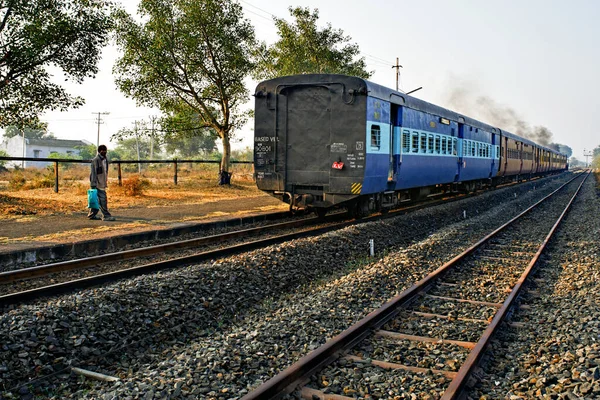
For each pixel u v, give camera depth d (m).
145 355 5.94
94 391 4.88
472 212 20.86
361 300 7.53
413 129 17.09
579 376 4.81
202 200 19.97
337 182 13.66
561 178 64.75
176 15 22.56
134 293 7.04
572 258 11.22
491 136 29.19
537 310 7.41
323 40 30.03
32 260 9.93
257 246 11.29
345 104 13.49
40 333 5.75
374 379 4.88
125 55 21.98
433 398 4.46
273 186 14.53
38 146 81.81
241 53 23.95
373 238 12.76
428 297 7.88
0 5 15.24
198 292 7.62
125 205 17.47
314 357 5.00
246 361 5.24
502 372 5.18
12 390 4.92
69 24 16.08
